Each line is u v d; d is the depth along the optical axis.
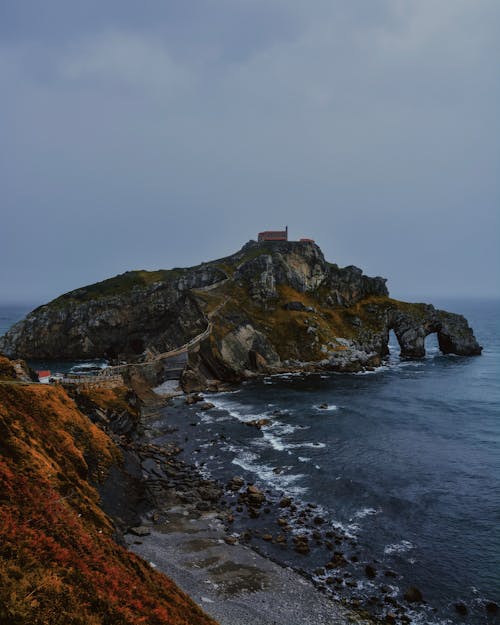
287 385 97.88
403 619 28.31
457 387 94.88
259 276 133.12
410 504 43.31
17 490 22.61
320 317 130.62
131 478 42.38
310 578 32.19
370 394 88.94
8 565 16.50
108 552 23.53
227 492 45.84
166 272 151.12
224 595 29.47
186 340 114.44
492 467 52.44
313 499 44.44
